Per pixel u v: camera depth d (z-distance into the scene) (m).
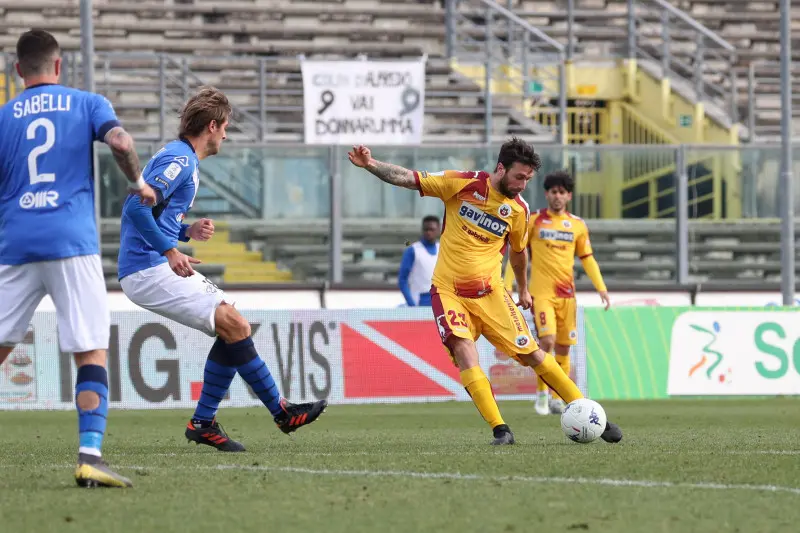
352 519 14.93
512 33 82.75
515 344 26.95
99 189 65.31
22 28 84.12
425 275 50.38
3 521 14.76
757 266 71.88
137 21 85.31
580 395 27.53
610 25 92.00
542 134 80.19
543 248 41.91
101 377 18.06
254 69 80.62
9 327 17.97
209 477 19.34
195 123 24.97
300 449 26.19
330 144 68.25
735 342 53.31
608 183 70.44
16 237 17.80
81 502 16.33
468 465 21.22
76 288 17.88
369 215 68.88
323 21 87.81
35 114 18.02
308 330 49.28
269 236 68.56
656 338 53.00
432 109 77.38
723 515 15.28
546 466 20.97
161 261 25.11
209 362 25.73
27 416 44.59
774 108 89.12
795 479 19.08
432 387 50.50
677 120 86.31
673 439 29.06
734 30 94.50
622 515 15.24
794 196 72.31
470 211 26.67
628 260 70.88
